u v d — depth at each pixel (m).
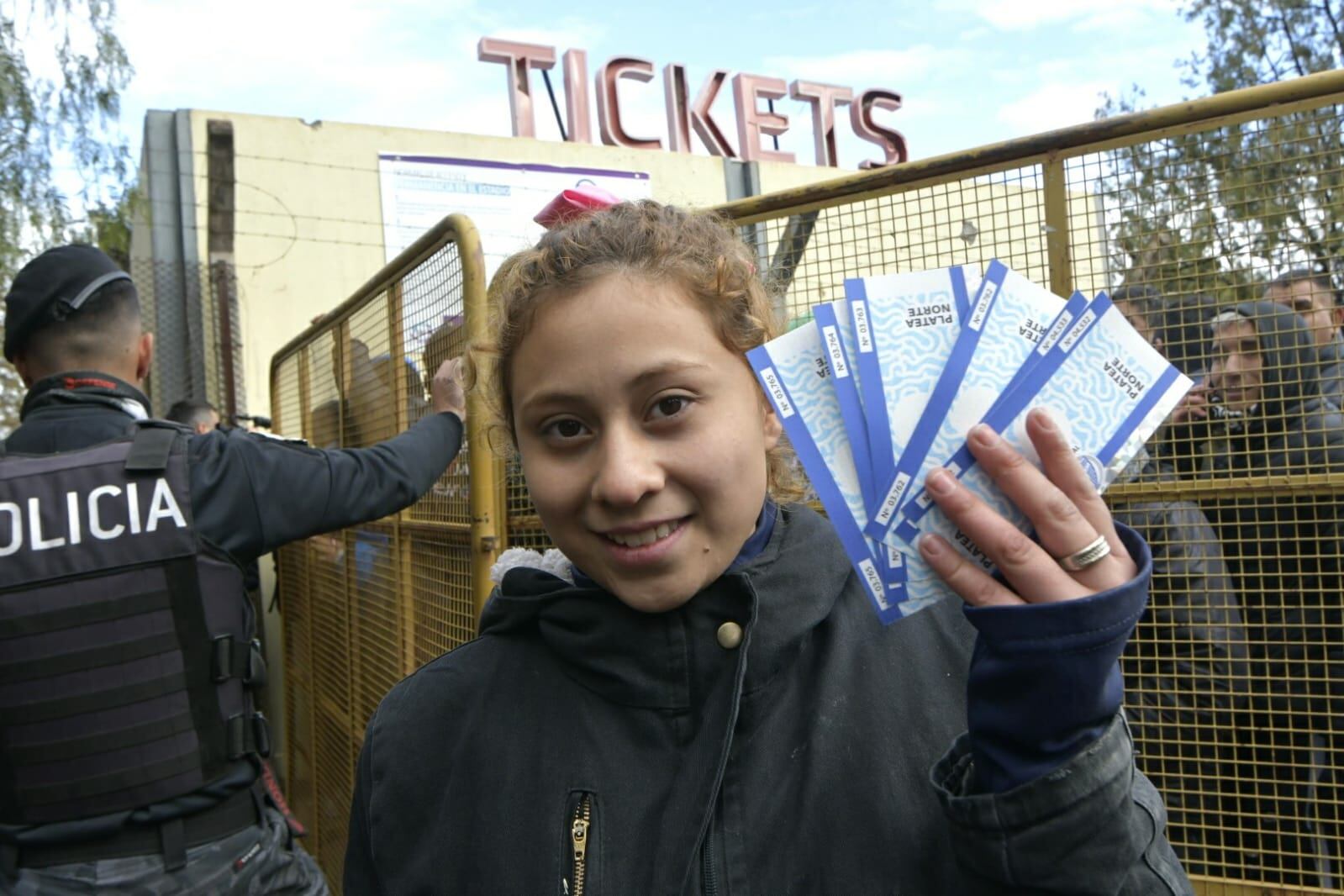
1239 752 1.68
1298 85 1.46
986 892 0.69
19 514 1.60
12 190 4.08
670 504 0.77
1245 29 7.67
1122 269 1.67
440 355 2.05
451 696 0.97
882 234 1.88
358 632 2.92
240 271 6.58
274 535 1.77
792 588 0.87
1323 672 1.59
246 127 6.68
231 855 1.73
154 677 1.65
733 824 0.81
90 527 1.63
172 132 6.43
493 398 1.02
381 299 2.60
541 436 0.81
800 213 1.91
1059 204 1.68
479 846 0.87
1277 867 1.64
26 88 4.11
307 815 3.80
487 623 1.03
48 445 1.81
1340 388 1.62
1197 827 1.65
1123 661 1.73
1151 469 1.78
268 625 4.77
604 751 0.86
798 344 0.69
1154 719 1.69
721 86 9.59
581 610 0.88
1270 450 1.63
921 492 0.65
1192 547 1.65
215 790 1.72
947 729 0.83
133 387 1.99
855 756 0.82
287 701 4.33
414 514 2.36
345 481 1.79
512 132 8.82
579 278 0.78
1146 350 0.65
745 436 0.80
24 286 1.93
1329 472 1.58
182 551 1.68
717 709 0.83
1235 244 1.63
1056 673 0.61
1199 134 1.61
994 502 0.65
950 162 1.76
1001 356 0.66
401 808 0.95
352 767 2.93
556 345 0.78
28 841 1.60
